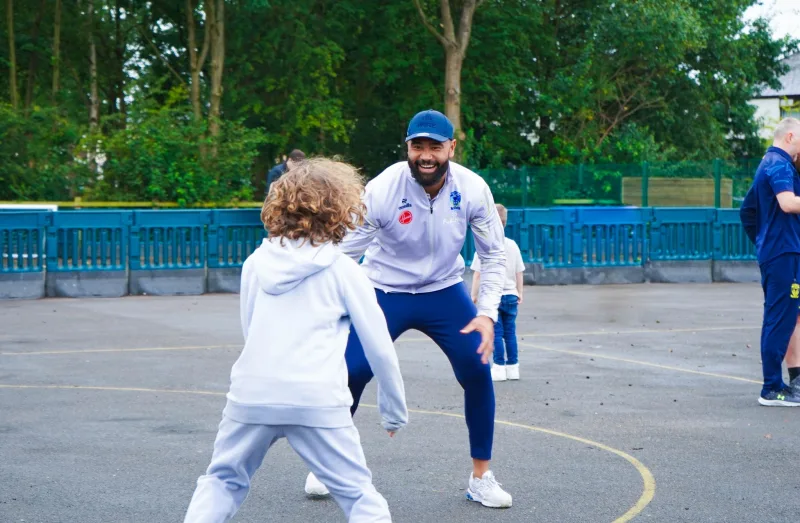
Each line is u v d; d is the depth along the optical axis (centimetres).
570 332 1218
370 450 609
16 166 2359
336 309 343
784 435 657
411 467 569
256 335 339
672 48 3466
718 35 3731
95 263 1655
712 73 3866
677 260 1941
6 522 458
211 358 984
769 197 762
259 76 3281
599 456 596
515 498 506
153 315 1379
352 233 482
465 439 641
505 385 850
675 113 3838
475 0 2894
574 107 3534
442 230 479
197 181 2289
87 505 487
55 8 3203
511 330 879
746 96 4044
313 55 3164
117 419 691
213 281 1727
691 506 491
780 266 754
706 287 1853
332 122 3189
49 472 548
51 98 3303
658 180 2539
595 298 1642
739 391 827
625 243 1917
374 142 3622
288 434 338
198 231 1711
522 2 3475
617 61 3628
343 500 343
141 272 1680
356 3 3319
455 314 492
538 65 3675
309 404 332
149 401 759
